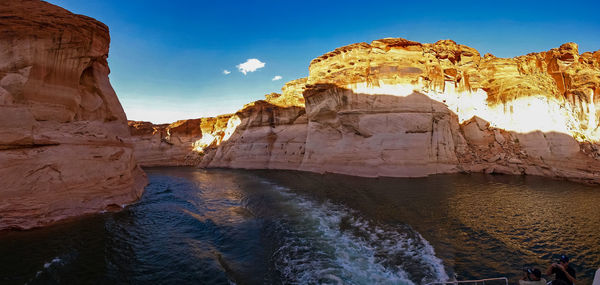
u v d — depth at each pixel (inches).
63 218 482.6
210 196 779.4
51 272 304.7
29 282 282.5
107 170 617.6
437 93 1135.6
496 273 291.3
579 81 1114.7
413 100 1067.9
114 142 691.4
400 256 342.6
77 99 621.0
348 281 288.2
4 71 503.2
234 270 317.7
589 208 532.1
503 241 377.1
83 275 301.0
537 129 999.6
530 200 602.2
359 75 1138.0
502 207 549.3
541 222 453.1
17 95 505.4
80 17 620.4
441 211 528.4
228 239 422.3
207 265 329.7
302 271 313.0
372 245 382.0
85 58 628.1
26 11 534.3
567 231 409.4
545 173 919.0
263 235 438.6
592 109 1077.1
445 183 817.5
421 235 408.2
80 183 540.1
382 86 1101.1
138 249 377.4
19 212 437.1
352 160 1112.2
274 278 297.9
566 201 589.9
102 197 579.2
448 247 362.9
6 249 358.3
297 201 669.3
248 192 826.8
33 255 345.1
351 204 610.9
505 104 1119.0
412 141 1024.9
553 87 1112.2
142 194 770.8
